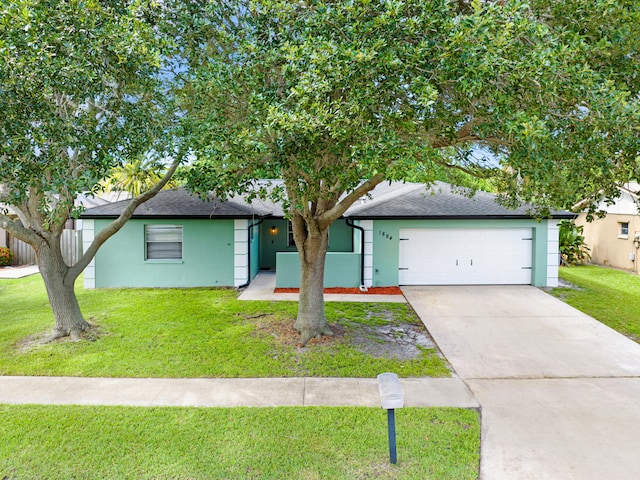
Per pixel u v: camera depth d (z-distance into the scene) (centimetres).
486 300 1131
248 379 637
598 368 682
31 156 579
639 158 587
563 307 1063
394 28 496
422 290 1248
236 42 668
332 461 429
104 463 422
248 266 1324
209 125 622
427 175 798
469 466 423
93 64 577
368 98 491
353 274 1296
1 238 1744
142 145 662
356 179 592
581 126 514
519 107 534
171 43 620
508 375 655
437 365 694
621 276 1543
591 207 677
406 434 478
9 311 996
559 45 476
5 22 482
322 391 595
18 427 486
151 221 1277
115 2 623
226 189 650
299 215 805
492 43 457
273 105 541
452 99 586
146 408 537
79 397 571
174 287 1295
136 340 795
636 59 530
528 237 1307
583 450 451
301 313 845
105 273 1280
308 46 500
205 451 443
